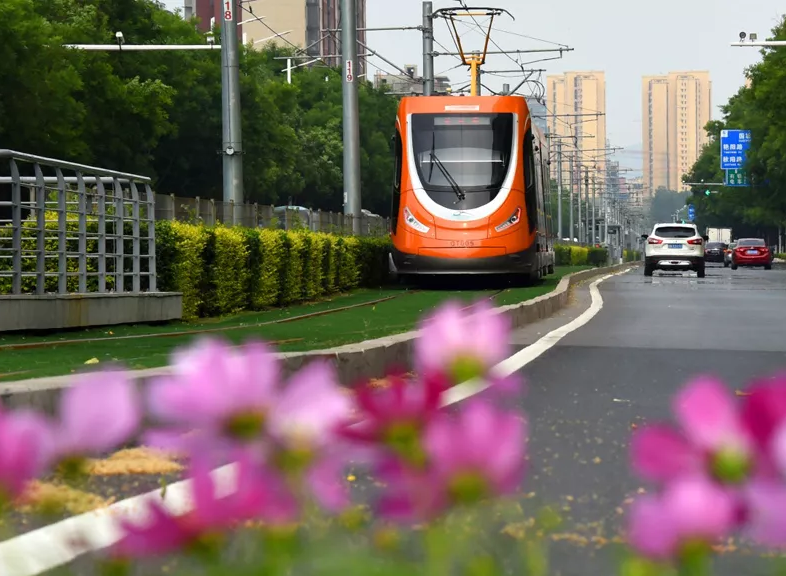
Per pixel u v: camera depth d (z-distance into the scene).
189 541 1.86
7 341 26.02
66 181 31.62
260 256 42.47
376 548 2.28
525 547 2.89
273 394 1.96
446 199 54.44
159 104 105.88
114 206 34.97
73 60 95.25
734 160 172.88
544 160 67.12
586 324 35.56
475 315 2.17
